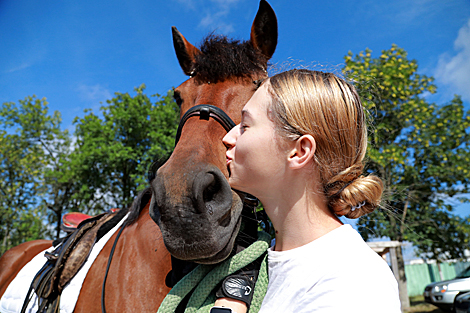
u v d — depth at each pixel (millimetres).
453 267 14891
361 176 738
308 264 615
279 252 695
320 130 654
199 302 833
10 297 2008
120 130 14867
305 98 669
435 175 10250
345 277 542
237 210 911
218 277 834
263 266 775
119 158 13570
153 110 14609
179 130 1243
